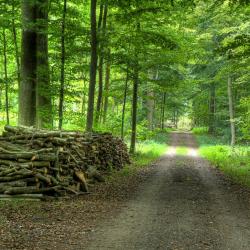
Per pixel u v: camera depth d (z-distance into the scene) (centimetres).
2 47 2256
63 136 1352
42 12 2027
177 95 5372
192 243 775
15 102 4019
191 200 1255
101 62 2344
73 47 1934
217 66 4134
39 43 2094
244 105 2716
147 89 3125
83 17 2127
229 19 3148
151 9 1962
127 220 952
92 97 1858
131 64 2469
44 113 1959
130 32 2091
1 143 1227
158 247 744
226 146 3688
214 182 1723
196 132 6228
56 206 1060
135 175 1870
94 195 1273
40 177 1130
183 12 2423
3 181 1121
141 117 4759
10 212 962
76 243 752
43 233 805
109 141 1920
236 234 852
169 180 1747
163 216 1009
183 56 2667
